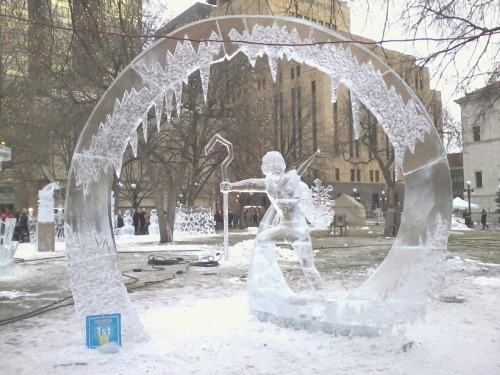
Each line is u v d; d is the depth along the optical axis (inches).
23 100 838.5
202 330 214.1
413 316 192.7
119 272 199.9
